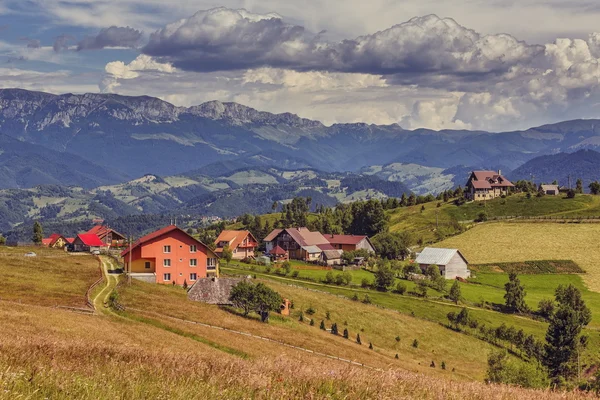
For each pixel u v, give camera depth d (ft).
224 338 197.47
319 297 364.79
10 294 229.25
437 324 348.38
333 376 58.23
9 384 44.70
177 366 62.03
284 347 204.33
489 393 61.93
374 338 309.83
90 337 136.77
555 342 277.85
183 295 297.94
